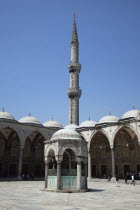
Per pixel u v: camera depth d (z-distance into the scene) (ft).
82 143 75.25
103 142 173.88
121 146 167.02
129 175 151.43
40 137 182.19
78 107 188.85
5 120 152.15
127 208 43.24
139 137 124.36
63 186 70.69
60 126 195.42
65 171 73.51
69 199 54.29
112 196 62.34
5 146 171.83
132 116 159.53
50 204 46.93
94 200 53.26
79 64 197.36
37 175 180.96
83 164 76.84
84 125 181.78
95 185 106.73
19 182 126.72
